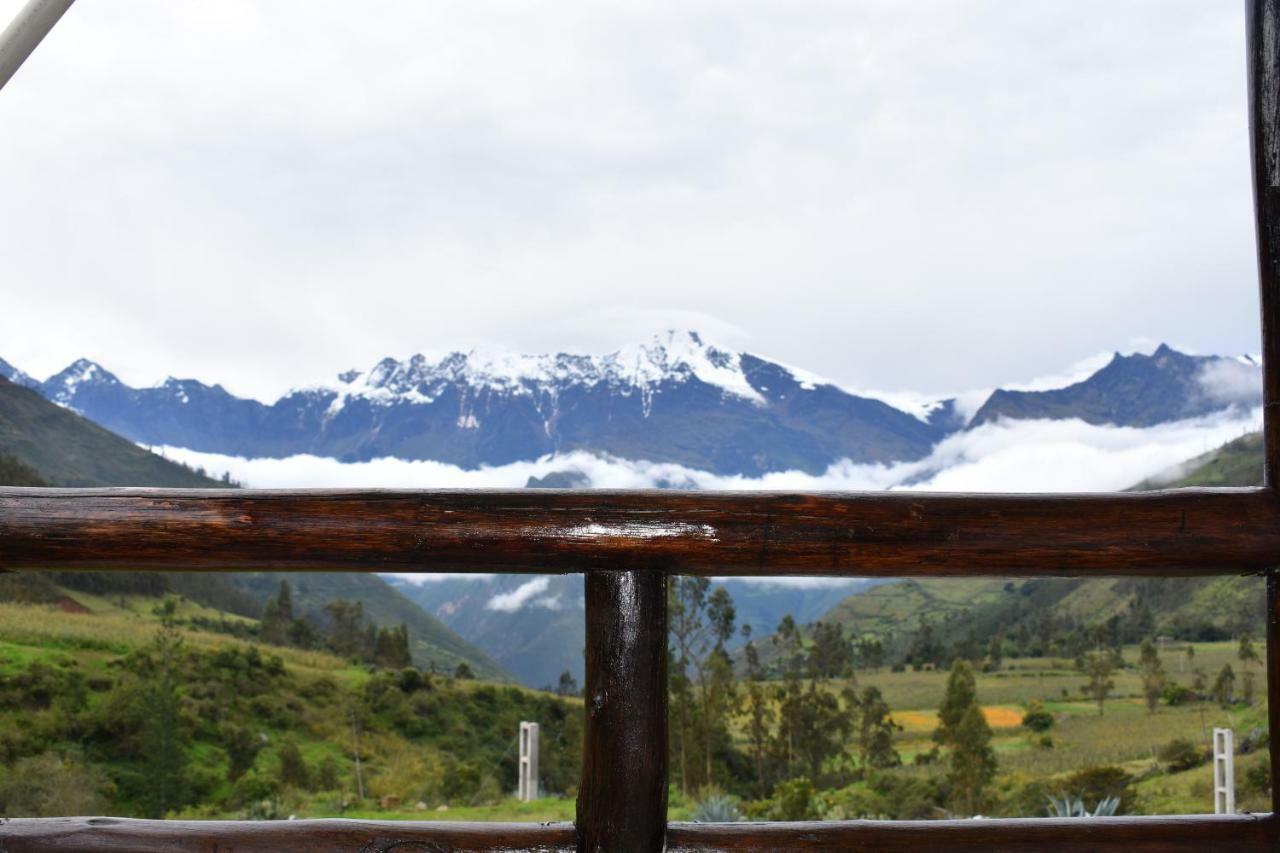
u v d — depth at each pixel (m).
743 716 37.31
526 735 14.02
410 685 42.75
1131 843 1.41
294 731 35.06
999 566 1.39
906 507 1.39
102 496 1.38
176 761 26.69
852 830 1.40
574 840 1.37
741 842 1.37
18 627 38.47
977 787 26.55
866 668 86.31
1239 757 28.14
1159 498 1.44
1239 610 81.38
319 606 132.62
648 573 1.38
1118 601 97.06
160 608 57.34
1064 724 50.19
